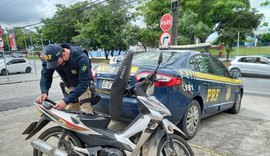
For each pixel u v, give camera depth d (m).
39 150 2.69
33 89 9.74
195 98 4.22
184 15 19.17
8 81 12.59
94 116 2.69
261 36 35.62
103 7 32.06
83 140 2.62
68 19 41.81
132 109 3.37
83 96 3.08
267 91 9.68
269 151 3.67
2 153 3.47
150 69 3.62
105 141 2.57
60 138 2.63
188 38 19.08
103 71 3.89
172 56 4.27
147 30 25.55
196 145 3.85
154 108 2.64
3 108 6.19
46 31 44.53
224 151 3.64
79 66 2.67
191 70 4.11
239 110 6.20
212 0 21.22
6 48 52.72
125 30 31.31
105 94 3.77
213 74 4.80
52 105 2.62
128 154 2.56
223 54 29.98
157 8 21.64
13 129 4.50
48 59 2.52
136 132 2.60
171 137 2.63
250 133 4.43
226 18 23.33
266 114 5.90
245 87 10.80
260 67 14.28
